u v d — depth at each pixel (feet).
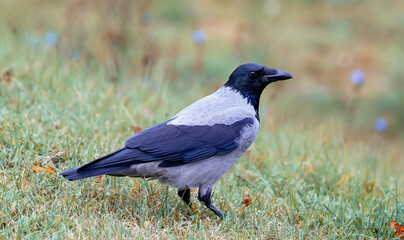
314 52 76.28
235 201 28.71
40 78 40.52
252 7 88.63
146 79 46.14
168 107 43.34
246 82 27.53
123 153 24.68
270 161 36.17
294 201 29.37
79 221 23.49
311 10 90.02
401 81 70.90
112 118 37.17
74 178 23.57
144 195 27.07
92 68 49.90
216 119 26.40
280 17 86.38
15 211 23.80
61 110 35.96
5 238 21.76
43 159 28.55
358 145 56.85
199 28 78.48
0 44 47.47
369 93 67.97
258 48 70.95
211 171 26.32
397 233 27.73
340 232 26.66
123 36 55.11
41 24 63.10
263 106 44.68
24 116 33.24
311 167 35.55
